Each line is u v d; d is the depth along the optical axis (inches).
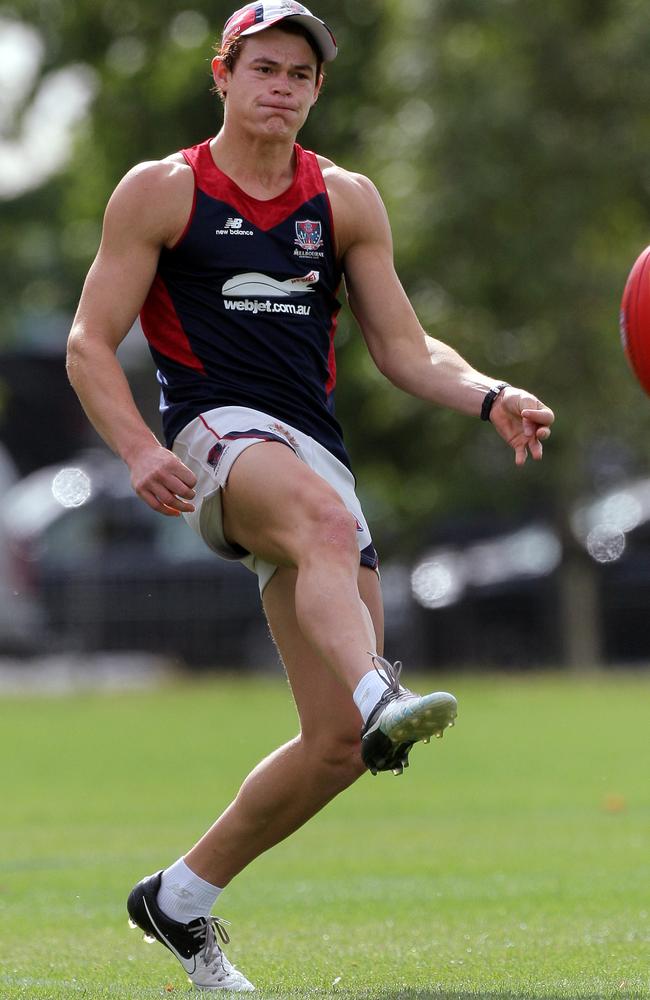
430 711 562.9
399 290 704.4
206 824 1213.7
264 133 666.2
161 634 3198.8
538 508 3292.3
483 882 935.0
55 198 4490.7
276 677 3090.6
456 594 3112.7
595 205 2989.7
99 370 655.8
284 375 671.8
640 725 1953.7
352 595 608.7
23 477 4886.8
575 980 651.5
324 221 683.4
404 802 1336.1
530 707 2202.3
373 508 3371.1
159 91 3533.5
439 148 2952.8
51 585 3189.0
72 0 3663.9
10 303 4478.3
